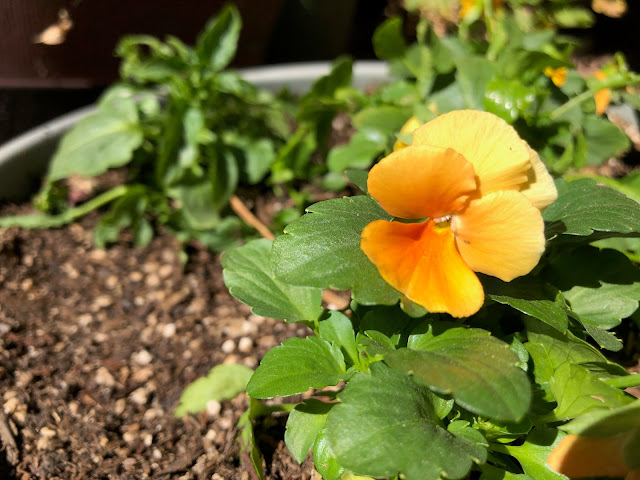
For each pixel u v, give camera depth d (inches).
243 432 6.3
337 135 11.3
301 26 13.7
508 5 11.8
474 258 4.5
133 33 10.8
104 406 6.9
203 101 9.1
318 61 14.4
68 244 9.2
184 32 11.2
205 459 6.3
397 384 4.5
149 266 9.0
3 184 9.3
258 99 9.9
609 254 5.8
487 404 3.9
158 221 9.7
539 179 4.4
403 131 7.4
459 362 4.3
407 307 4.4
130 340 7.8
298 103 9.9
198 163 9.4
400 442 4.2
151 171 10.1
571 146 7.2
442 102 8.3
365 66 11.5
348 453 4.2
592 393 4.5
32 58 10.6
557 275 5.9
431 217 4.5
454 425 4.7
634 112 10.7
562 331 4.6
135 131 9.0
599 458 4.3
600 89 7.1
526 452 4.9
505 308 5.7
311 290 5.6
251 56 12.5
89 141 8.9
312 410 5.2
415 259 4.4
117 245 9.3
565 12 11.5
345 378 4.9
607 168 10.1
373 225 4.3
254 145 9.6
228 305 8.4
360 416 4.3
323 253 4.6
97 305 8.3
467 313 4.3
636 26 14.8
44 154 9.8
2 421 6.4
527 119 7.1
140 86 9.8
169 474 6.2
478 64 7.8
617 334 7.2
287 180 9.8
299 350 5.1
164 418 6.8
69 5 9.7
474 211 4.3
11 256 8.7
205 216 8.9
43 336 7.7
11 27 9.9
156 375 7.4
